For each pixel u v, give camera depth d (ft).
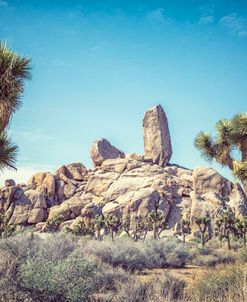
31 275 20.21
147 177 363.56
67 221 296.71
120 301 23.08
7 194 329.93
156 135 447.42
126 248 56.29
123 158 420.36
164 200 315.78
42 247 31.73
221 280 23.98
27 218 320.09
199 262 69.87
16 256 25.14
